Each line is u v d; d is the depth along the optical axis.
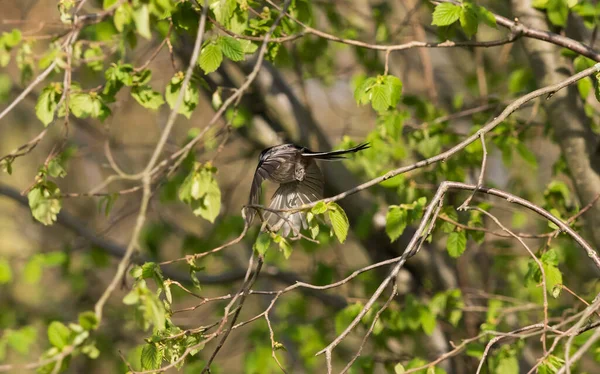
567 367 5.44
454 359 12.38
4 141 20.25
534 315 13.20
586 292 11.59
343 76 14.80
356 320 6.32
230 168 18.17
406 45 7.85
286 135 11.66
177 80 7.92
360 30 13.64
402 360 11.18
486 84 14.89
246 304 17.05
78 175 19.81
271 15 8.53
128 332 14.21
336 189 11.81
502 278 13.70
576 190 9.47
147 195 6.21
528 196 13.70
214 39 7.52
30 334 11.47
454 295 10.79
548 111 9.47
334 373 13.54
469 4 7.54
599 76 6.89
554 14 9.05
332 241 13.33
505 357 9.05
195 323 13.07
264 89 11.49
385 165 11.30
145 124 18.31
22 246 18.94
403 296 12.50
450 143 11.06
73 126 16.09
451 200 11.27
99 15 7.16
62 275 13.86
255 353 11.62
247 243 14.36
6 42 8.54
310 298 13.59
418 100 11.52
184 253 13.62
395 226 8.13
